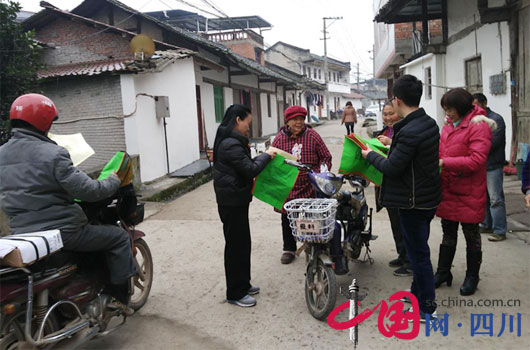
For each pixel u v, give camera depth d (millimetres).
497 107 8742
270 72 20422
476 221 3652
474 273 3812
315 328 3467
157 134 9648
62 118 9422
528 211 5953
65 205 2908
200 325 3609
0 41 6867
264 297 4059
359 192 4250
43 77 8891
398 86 3248
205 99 14859
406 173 3268
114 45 12242
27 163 2807
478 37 9320
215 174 3816
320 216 3420
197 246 5566
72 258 3033
